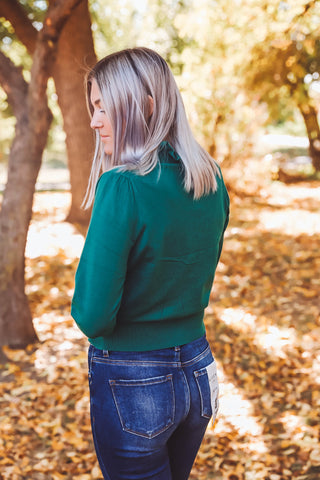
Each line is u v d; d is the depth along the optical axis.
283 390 3.81
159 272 1.22
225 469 2.96
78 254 7.32
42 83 4.02
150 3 11.55
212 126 11.81
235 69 9.97
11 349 4.46
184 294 1.29
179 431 1.42
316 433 3.21
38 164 4.33
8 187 4.37
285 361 4.25
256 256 7.43
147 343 1.27
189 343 1.34
